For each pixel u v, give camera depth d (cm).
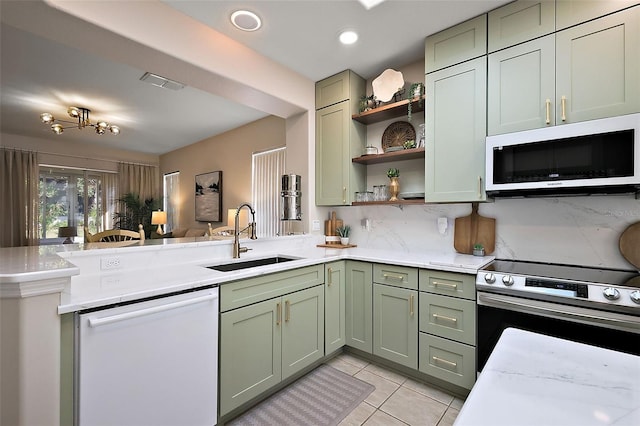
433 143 227
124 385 129
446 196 220
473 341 186
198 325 153
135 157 691
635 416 52
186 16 204
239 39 232
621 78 161
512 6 194
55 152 586
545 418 51
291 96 281
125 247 181
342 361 243
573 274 170
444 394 199
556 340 83
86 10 162
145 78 303
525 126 188
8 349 102
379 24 215
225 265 219
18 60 282
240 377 173
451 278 195
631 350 139
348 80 281
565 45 177
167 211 693
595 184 159
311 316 220
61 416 115
